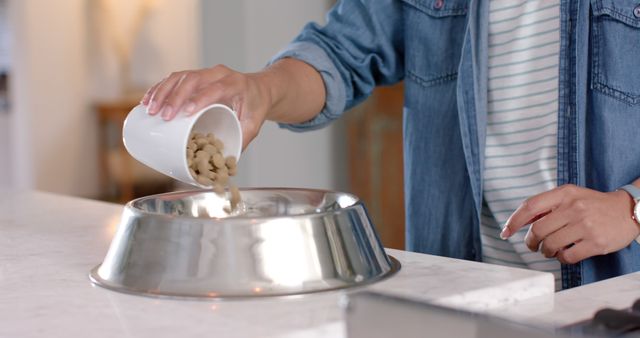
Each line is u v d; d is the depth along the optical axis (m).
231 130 1.17
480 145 1.52
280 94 1.44
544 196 1.25
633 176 1.44
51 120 6.09
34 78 5.97
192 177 1.10
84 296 0.96
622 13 1.42
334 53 1.65
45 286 1.01
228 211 1.20
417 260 1.12
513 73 1.50
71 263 1.13
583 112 1.43
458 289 0.96
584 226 1.23
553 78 1.46
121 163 6.31
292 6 3.18
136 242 1.00
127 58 6.42
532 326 0.61
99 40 6.29
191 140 1.14
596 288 1.02
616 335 0.65
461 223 1.62
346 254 1.00
